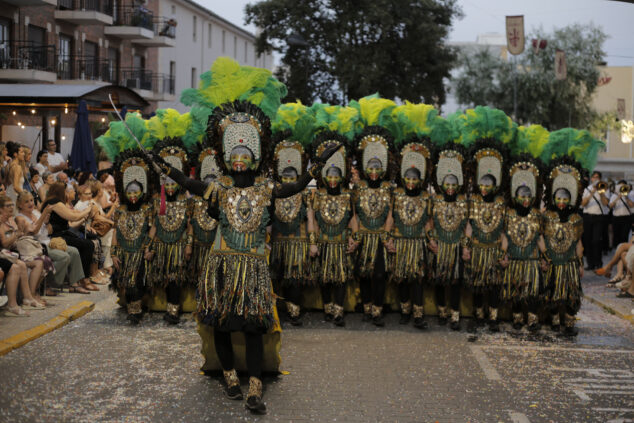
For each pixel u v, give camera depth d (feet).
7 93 54.19
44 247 31.01
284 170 28.76
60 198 33.58
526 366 22.80
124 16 116.26
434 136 29.17
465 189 28.73
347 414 17.69
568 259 27.89
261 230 18.86
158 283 27.66
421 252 28.43
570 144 28.37
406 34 124.16
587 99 157.99
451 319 28.73
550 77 153.38
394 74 126.93
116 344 24.06
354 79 117.50
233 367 19.03
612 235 62.18
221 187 18.85
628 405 18.94
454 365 22.71
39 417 16.65
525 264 27.96
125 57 119.55
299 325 28.60
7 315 27.12
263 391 19.47
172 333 26.03
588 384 20.88
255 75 21.72
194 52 149.18
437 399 19.07
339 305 28.73
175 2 138.92
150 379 20.08
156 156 18.75
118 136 28.58
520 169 28.14
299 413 17.69
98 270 37.01
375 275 28.40
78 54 104.68
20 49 88.58
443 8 125.90
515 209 28.25
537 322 28.14
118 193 28.17
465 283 28.35
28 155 40.37
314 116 30.04
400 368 22.15
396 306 31.45
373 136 28.94
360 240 28.58
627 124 105.29
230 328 18.11
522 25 92.02
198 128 28.50
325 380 20.62
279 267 28.55
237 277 18.31
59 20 99.45
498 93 158.51
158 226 27.89
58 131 75.05
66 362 21.50
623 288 37.24
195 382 19.95
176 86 141.18
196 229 28.19
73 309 28.60
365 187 28.81
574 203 27.94
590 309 34.42
